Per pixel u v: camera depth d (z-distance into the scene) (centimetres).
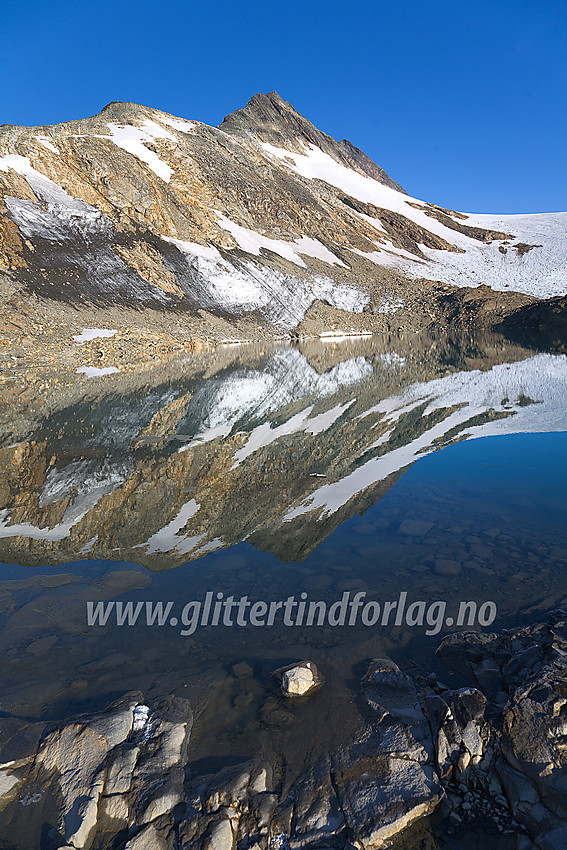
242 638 425
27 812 271
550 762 272
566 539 582
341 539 607
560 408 1344
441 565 534
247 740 320
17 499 750
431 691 352
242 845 253
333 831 259
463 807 272
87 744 307
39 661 398
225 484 803
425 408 1386
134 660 399
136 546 599
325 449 998
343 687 365
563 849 235
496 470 858
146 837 254
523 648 373
